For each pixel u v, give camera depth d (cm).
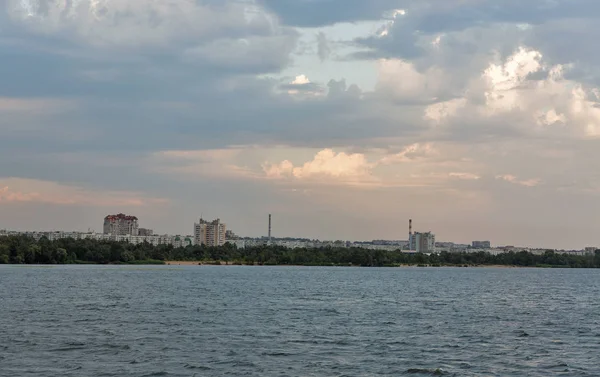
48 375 5269
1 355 6088
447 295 16825
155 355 6209
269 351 6538
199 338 7388
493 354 6606
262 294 15812
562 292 19262
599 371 5769
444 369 5756
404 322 9506
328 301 13712
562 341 7650
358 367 5788
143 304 12112
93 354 6222
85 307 11300
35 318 9325
